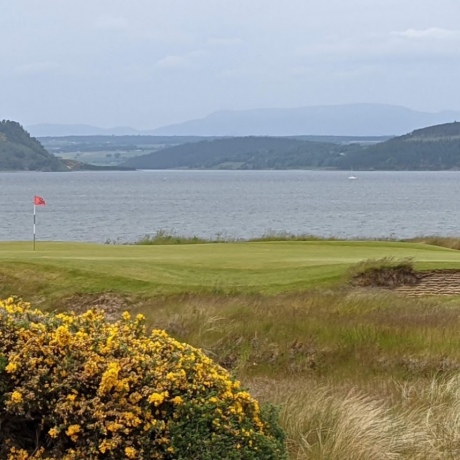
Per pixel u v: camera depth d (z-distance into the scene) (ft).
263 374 37.19
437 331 41.81
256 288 57.31
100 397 16.79
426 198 420.36
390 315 45.93
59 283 58.39
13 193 481.05
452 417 25.12
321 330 41.55
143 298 55.36
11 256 68.49
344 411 23.88
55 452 16.62
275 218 268.62
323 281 59.77
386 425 23.35
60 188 578.25
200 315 44.73
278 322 42.73
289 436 21.90
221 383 18.42
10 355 16.99
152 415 17.11
